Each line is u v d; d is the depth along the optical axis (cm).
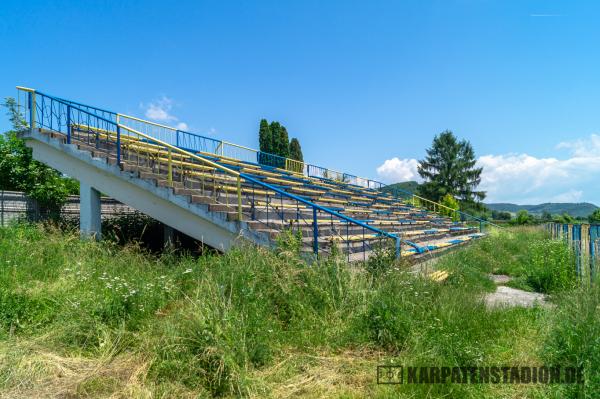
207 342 431
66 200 1389
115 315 529
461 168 6625
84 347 480
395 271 667
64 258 765
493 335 524
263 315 518
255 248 709
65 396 388
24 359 437
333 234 1094
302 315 547
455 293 661
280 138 3897
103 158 1048
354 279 613
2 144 1430
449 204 4016
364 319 525
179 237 1279
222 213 894
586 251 859
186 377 405
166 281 630
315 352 476
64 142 1105
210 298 518
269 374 423
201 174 1132
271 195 1295
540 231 2380
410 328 497
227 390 397
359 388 404
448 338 483
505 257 1358
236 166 1538
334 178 2594
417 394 379
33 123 1166
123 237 1178
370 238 1139
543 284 899
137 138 1364
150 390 390
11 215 1226
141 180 984
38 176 1371
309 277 611
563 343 447
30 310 545
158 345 445
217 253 845
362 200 2102
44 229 980
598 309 503
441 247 1318
